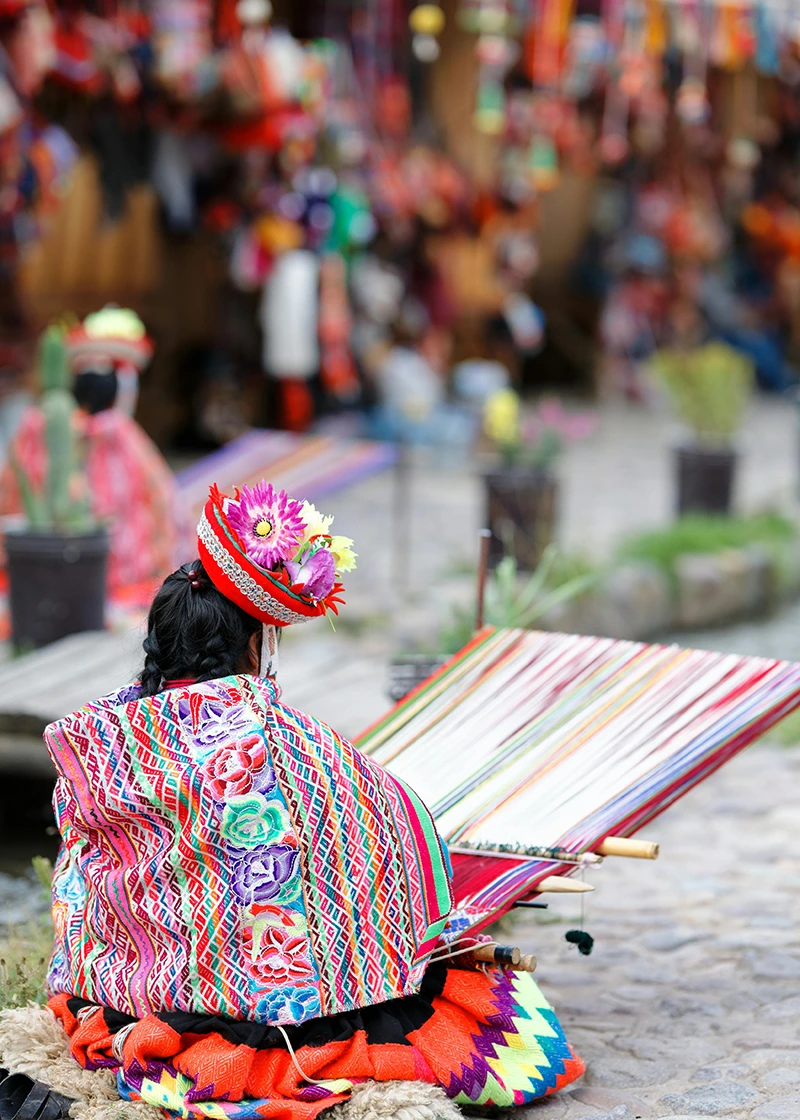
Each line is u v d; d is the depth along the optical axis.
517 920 5.78
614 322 23.61
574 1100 4.28
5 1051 4.00
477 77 18.31
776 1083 4.37
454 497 15.52
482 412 17.94
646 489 16.75
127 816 3.87
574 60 15.30
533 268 22.38
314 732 4.00
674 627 11.91
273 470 10.38
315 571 3.91
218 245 16.66
